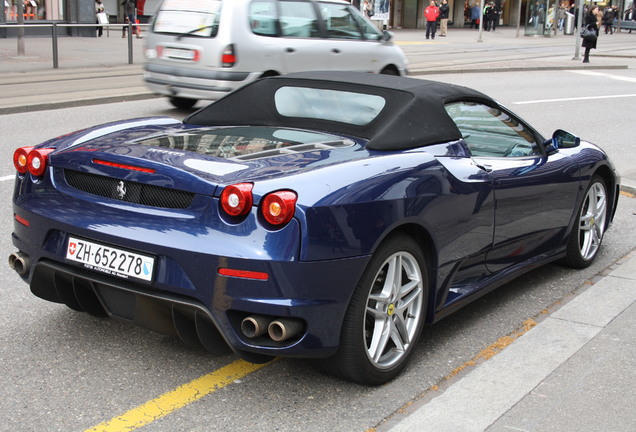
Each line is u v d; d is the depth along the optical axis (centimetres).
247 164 349
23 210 379
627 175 874
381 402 352
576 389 368
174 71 1096
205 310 325
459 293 422
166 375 371
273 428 326
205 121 456
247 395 354
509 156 466
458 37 3822
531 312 472
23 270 379
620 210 738
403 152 389
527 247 485
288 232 317
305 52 1134
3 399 342
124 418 330
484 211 419
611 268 563
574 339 427
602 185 562
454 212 393
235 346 328
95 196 360
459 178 399
